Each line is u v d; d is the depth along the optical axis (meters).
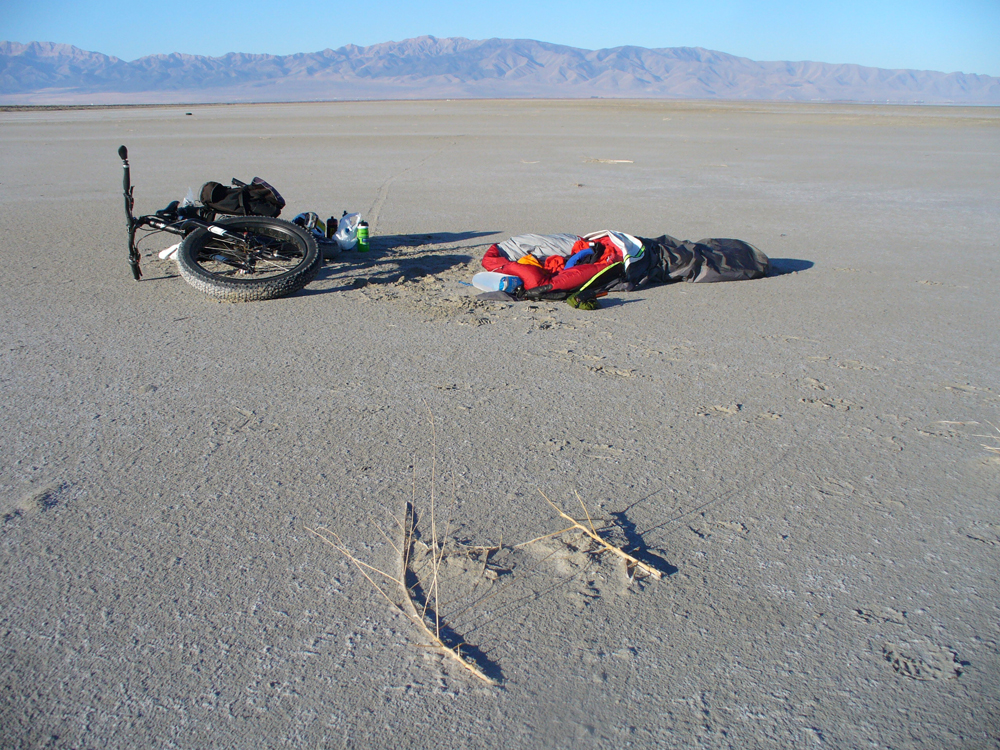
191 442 3.29
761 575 2.38
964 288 6.30
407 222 9.70
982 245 8.25
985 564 2.44
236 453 3.19
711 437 3.38
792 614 2.20
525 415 3.62
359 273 6.81
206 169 16.05
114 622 2.16
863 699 1.89
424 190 12.88
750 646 2.07
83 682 1.94
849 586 2.33
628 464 3.11
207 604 2.24
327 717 1.83
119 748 1.75
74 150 21.70
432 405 3.74
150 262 7.03
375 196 12.07
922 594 2.29
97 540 2.55
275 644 2.08
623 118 48.59
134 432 3.39
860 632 2.13
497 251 6.55
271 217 6.68
